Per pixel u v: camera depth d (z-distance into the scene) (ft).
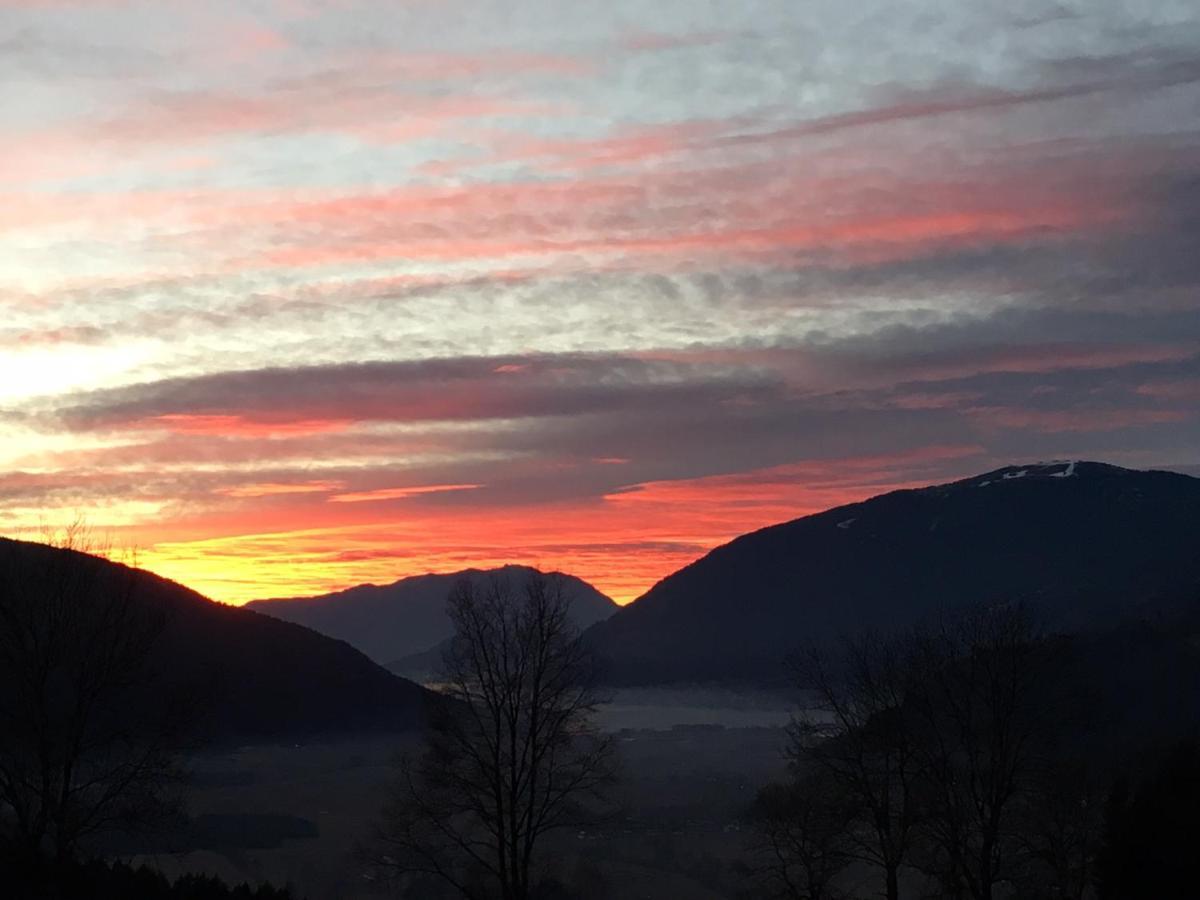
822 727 121.29
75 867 96.48
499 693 105.29
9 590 99.71
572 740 109.60
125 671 101.50
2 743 98.37
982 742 109.29
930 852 117.70
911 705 112.88
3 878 90.07
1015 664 106.32
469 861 115.34
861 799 114.32
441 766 105.09
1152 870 91.86
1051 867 118.52
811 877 119.55
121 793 101.60
